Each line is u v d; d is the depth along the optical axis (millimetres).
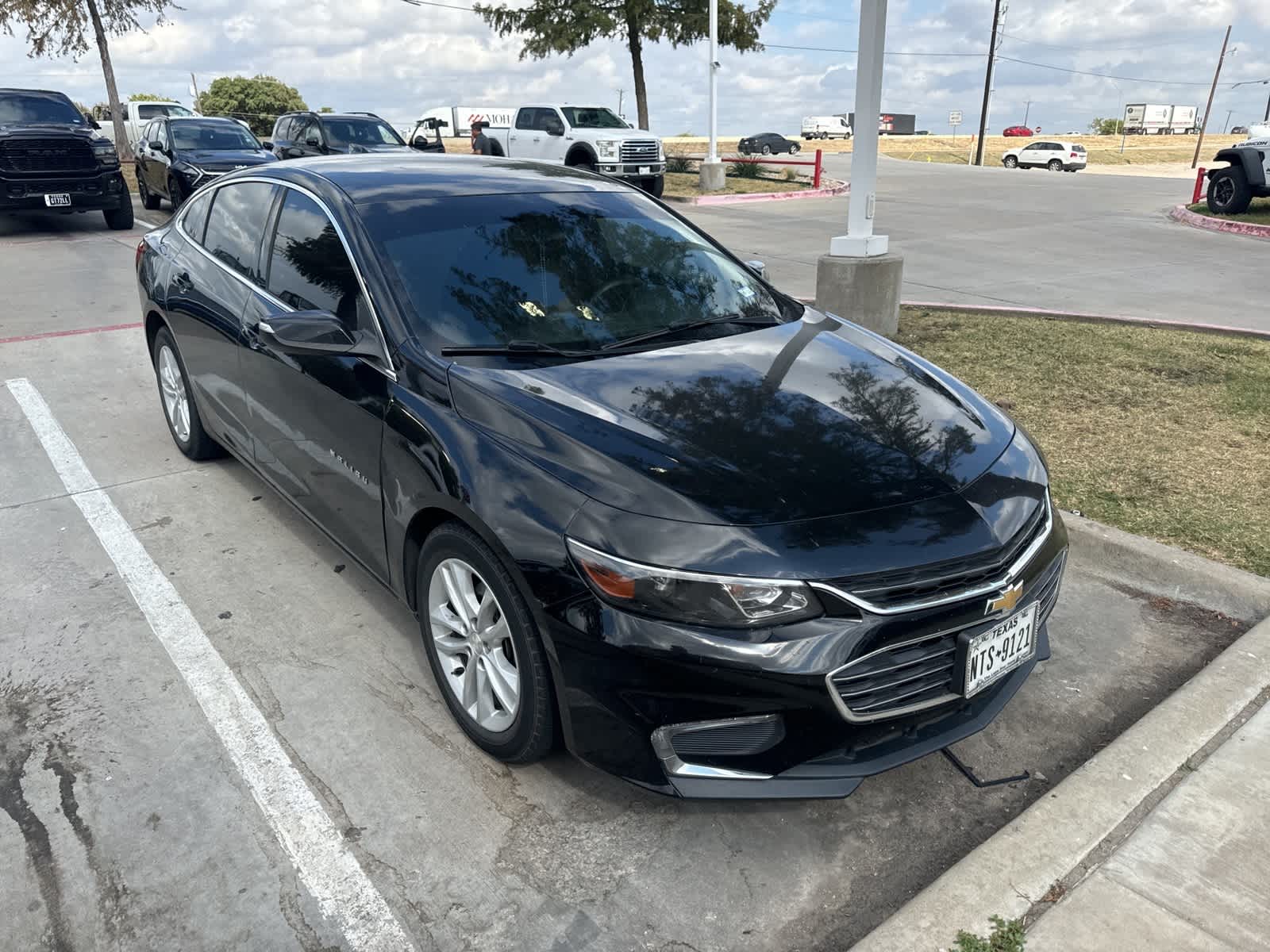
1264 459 5062
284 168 4129
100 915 2314
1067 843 2482
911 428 2871
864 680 2354
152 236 5328
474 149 23875
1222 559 3947
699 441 2646
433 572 2898
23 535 4281
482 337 3113
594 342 3230
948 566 2412
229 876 2439
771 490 2473
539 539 2441
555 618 2402
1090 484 4723
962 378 6543
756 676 2262
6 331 7984
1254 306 9461
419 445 2834
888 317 7727
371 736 2975
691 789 2369
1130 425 5598
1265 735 2898
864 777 2406
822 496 2484
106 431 5633
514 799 2729
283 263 3809
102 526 4375
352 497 3279
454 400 2848
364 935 2281
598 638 2344
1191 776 2729
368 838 2574
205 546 4195
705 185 21938
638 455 2549
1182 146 73312
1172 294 10086
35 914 2311
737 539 2328
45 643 3439
